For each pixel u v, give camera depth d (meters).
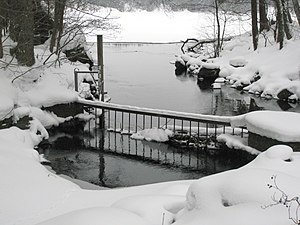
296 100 18.23
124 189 6.46
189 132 12.34
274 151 5.39
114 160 11.17
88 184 9.27
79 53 18.55
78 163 10.91
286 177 3.51
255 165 5.33
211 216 3.31
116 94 19.78
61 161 11.06
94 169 10.51
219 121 11.55
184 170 10.48
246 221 3.04
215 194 3.52
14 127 10.61
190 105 17.97
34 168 7.52
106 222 3.35
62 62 17.25
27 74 13.78
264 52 23.47
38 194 6.45
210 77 23.70
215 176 3.81
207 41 30.78
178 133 12.44
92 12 32.78
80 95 15.45
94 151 11.86
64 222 3.38
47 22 18.72
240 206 3.26
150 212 4.08
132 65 29.08
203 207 3.49
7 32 15.87
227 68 23.55
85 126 14.04
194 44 33.84
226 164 10.77
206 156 11.29
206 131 11.98
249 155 10.72
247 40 28.52
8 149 8.44
